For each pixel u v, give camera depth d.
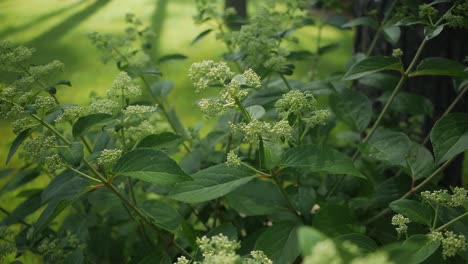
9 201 1.30
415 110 0.94
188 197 0.64
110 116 0.66
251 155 1.04
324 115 0.68
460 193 0.62
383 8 1.12
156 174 0.63
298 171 0.82
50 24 3.07
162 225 0.72
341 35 2.65
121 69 0.97
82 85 2.10
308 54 1.01
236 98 0.62
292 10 1.02
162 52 2.50
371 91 1.22
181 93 2.01
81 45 2.62
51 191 0.66
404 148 0.81
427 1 0.99
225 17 1.08
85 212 0.97
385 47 1.15
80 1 3.59
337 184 0.89
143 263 0.74
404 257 0.58
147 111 0.72
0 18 3.27
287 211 0.73
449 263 0.71
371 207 0.83
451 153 0.65
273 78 1.07
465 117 0.67
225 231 0.71
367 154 0.81
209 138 0.89
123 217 0.90
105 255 0.96
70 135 0.94
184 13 3.15
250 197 0.74
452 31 1.01
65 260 0.74
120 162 0.63
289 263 0.67
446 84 1.08
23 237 0.88
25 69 0.78
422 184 0.79
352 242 0.60
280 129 0.61
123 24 2.99
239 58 0.91
